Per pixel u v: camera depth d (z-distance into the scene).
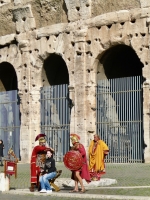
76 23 49.19
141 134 44.78
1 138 55.53
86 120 48.16
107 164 44.62
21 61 53.38
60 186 30.48
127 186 29.44
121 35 46.34
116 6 46.88
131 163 44.56
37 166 28.61
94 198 25.20
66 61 49.78
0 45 55.66
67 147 49.53
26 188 30.77
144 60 44.94
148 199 23.91
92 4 48.41
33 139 52.06
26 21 53.03
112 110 46.91
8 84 58.47
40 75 52.31
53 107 51.00
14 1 54.31
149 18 44.72
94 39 48.03
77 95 48.59
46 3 51.44
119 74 49.94
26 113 52.50
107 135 47.06
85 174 28.00
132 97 45.59
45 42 51.56
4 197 27.02
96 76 48.44
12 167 29.64
